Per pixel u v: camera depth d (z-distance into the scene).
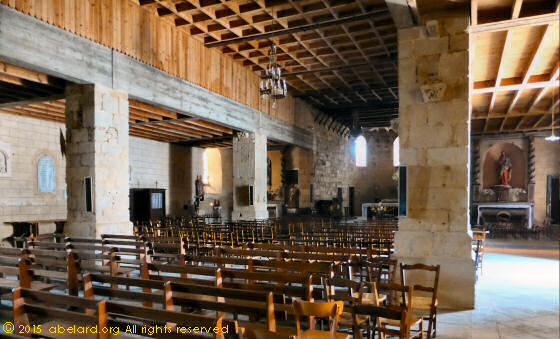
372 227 12.42
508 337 5.36
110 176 10.30
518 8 7.95
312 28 12.89
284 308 4.30
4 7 7.80
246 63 16.81
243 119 16.91
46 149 15.78
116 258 7.05
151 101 11.84
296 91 21.08
